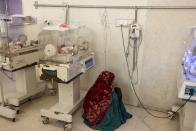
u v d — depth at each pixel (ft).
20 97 8.64
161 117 8.32
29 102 9.26
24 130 7.27
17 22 8.41
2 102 8.29
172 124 7.84
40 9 9.74
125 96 9.22
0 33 7.63
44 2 9.55
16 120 7.88
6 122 7.75
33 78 9.29
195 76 5.18
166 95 8.48
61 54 6.98
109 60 9.07
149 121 8.02
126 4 8.09
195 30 6.90
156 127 7.64
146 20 7.95
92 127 7.47
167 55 8.00
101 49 9.07
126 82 9.02
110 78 8.03
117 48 8.77
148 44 8.18
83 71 7.64
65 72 6.64
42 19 9.80
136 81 8.81
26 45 8.18
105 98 7.51
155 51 8.14
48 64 6.92
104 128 7.37
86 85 9.88
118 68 9.00
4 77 11.10
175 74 8.07
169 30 7.72
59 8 9.37
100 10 8.62
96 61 9.32
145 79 8.64
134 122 7.93
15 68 7.59
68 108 7.85
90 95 7.86
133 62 8.61
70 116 7.07
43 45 8.50
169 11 7.52
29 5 9.89
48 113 7.40
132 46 8.44
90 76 9.66
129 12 8.13
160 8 7.61
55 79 6.84
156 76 8.41
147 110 8.84
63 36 8.21
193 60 5.74
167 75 8.23
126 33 8.39
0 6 9.61
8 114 7.66
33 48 8.41
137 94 8.96
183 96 5.00
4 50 7.45
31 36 8.92
